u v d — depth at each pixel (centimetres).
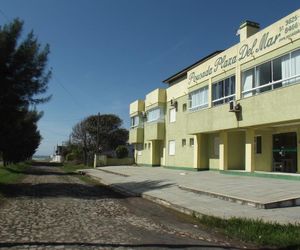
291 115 2100
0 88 2239
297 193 1577
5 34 2255
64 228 1075
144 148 5075
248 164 2588
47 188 2369
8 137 2992
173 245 909
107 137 8581
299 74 2094
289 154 2438
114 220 1238
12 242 900
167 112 4319
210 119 2977
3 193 1989
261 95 2350
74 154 8488
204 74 3153
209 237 1028
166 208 1573
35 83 2366
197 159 3384
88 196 1969
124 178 3084
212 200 1652
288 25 2188
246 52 2569
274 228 1085
